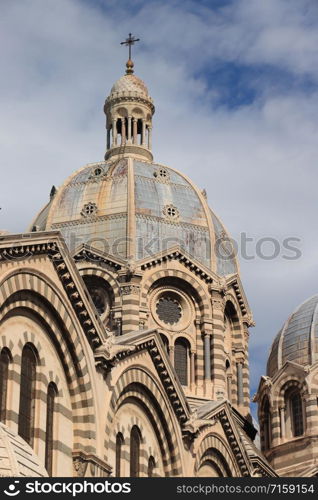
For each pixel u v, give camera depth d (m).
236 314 106.00
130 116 114.44
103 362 74.12
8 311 67.50
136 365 79.00
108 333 75.12
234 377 104.69
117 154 112.56
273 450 111.50
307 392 111.19
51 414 70.31
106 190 104.62
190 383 99.50
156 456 81.50
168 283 101.56
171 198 105.25
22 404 67.81
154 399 81.25
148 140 114.62
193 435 84.19
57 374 71.38
